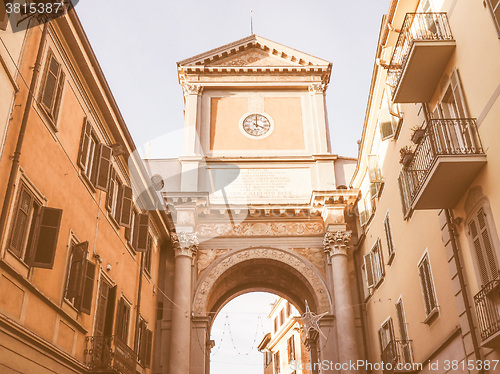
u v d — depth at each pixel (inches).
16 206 392.5
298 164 986.1
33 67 429.4
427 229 550.3
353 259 916.6
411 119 588.7
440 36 474.3
